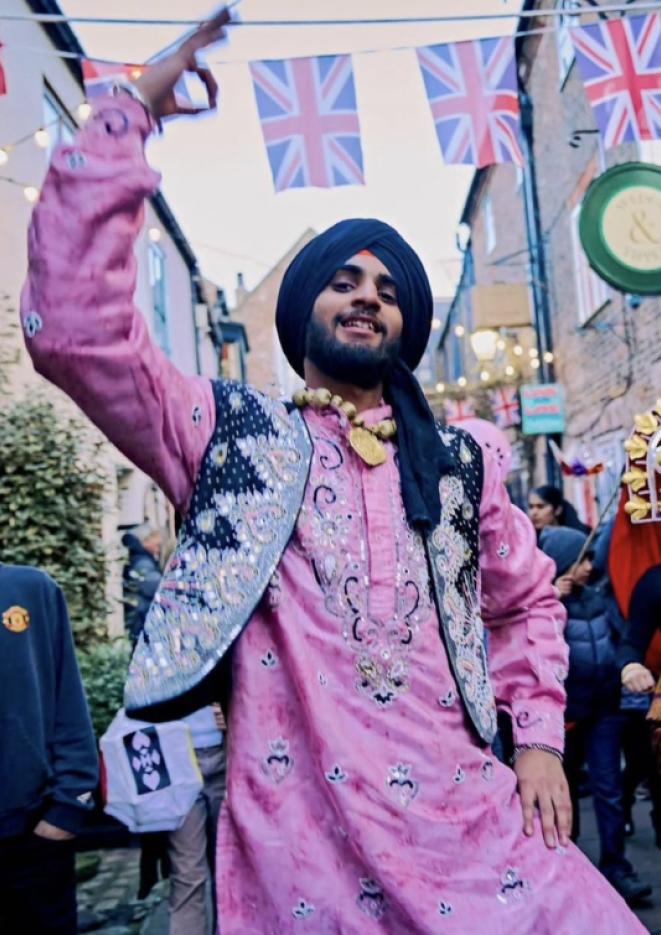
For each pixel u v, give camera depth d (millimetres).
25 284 1435
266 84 4824
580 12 4363
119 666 6922
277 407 1668
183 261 18562
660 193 7273
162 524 14562
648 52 5043
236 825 1534
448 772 1571
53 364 1421
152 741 3795
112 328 1418
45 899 2873
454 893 1515
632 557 3320
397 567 1615
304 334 1764
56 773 2938
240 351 26094
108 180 1390
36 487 7008
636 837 5883
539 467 17578
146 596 7480
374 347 1711
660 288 7254
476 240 23500
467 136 4949
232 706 1572
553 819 1692
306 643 1549
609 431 12938
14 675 2881
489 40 4945
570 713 4859
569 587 4934
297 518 1593
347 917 1472
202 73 1546
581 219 7293
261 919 1504
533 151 16203
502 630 1925
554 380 16141
